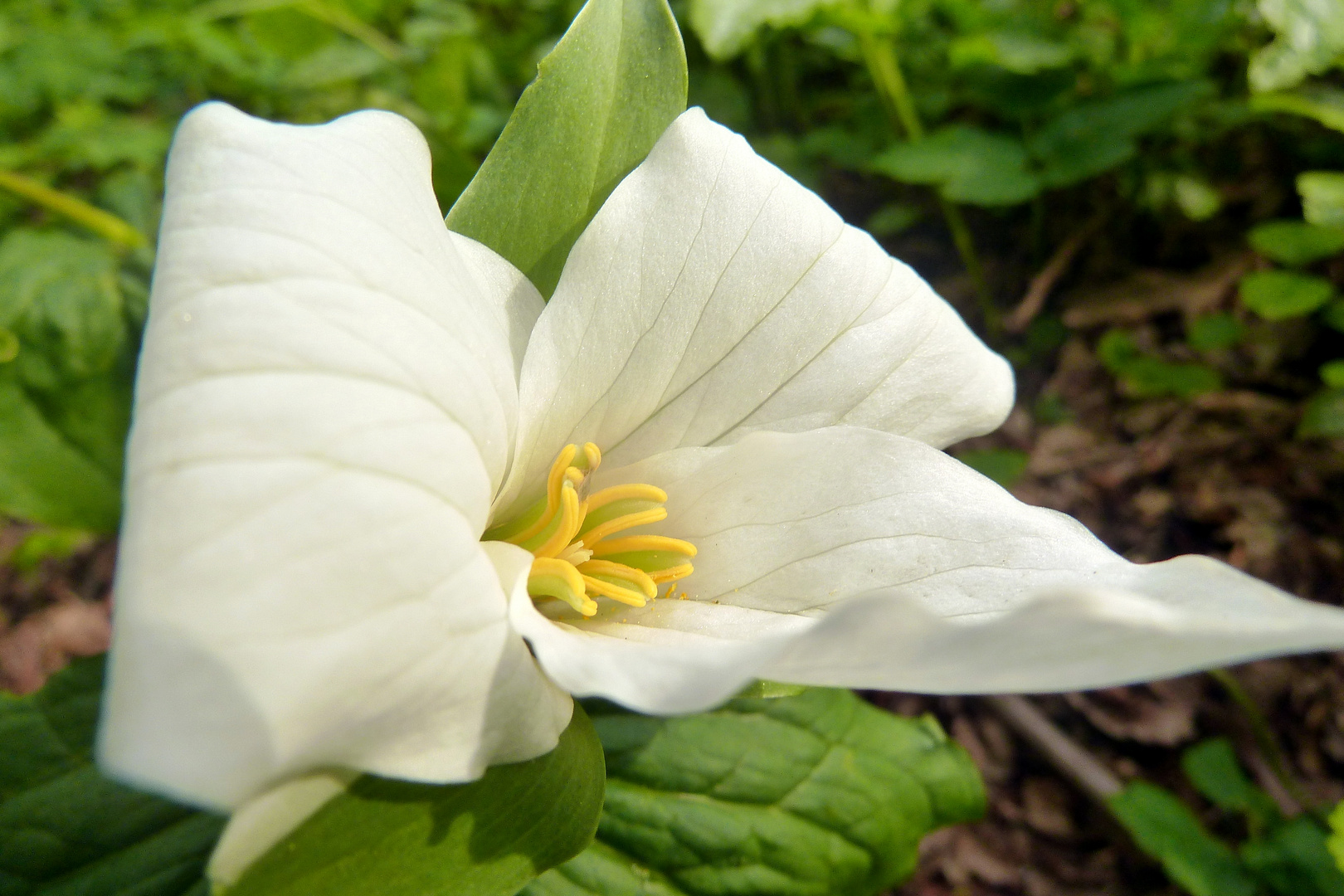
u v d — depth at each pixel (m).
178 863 0.09
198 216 0.07
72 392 0.16
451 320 0.08
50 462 0.15
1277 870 0.15
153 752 0.05
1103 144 0.18
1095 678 0.07
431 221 0.08
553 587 0.09
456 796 0.08
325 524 0.06
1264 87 0.16
